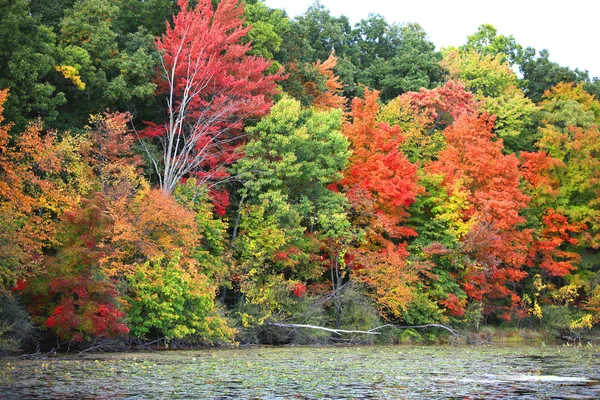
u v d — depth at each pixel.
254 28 52.44
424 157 58.97
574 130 59.47
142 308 34.34
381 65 71.31
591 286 56.66
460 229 49.12
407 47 72.75
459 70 73.88
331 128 47.91
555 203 58.91
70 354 29.62
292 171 43.62
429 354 33.81
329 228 44.75
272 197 42.28
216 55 45.38
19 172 32.16
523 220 51.88
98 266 32.31
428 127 63.66
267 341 41.12
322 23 73.75
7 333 28.69
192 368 24.66
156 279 34.00
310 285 44.28
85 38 43.75
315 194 46.09
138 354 30.34
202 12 45.44
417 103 61.81
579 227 57.34
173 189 40.09
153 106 46.38
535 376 23.61
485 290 50.31
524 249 53.12
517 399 18.05
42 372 22.86
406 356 32.12
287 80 53.94
